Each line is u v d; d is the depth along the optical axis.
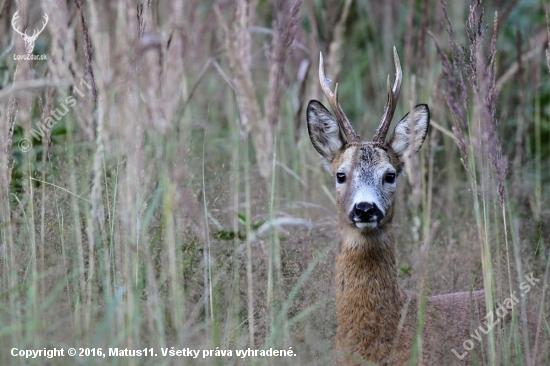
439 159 16.56
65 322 9.28
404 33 20.27
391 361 10.12
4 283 9.91
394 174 11.12
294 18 9.56
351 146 11.42
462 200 15.58
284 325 9.59
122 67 9.05
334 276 11.23
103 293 9.88
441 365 10.37
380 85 20.30
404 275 13.03
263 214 12.62
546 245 13.59
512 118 18.58
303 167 15.17
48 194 11.51
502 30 18.80
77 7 10.20
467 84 15.99
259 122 9.04
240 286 11.02
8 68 12.97
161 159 9.57
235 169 11.30
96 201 9.85
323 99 17.53
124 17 9.02
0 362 8.56
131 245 9.34
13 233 11.02
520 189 15.41
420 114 11.69
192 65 16.98
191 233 11.55
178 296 9.50
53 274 9.92
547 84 18.53
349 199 10.77
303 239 11.08
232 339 10.05
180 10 9.35
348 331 10.54
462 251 13.30
